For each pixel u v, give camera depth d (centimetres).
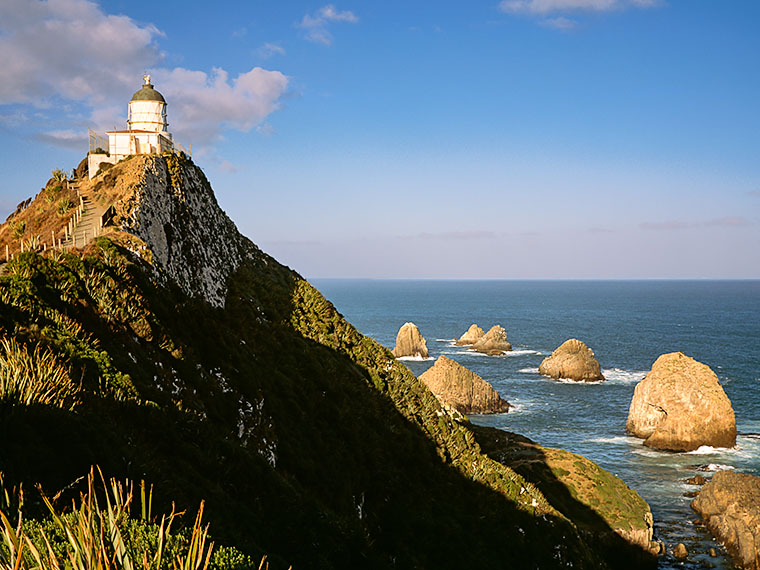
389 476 2944
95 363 1683
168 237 3272
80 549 707
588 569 3378
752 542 4866
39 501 1010
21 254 1934
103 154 3978
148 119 4184
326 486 2481
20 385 1262
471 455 3806
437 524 2809
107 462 1262
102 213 3000
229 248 4288
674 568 4747
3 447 1105
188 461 1669
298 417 2812
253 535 1559
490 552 2872
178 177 3878
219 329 2873
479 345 16688
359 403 3394
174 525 1180
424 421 3834
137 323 2156
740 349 16975
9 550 707
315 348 3719
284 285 4669
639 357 15650
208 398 2241
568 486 5112
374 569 1831
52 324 1722
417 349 15212
